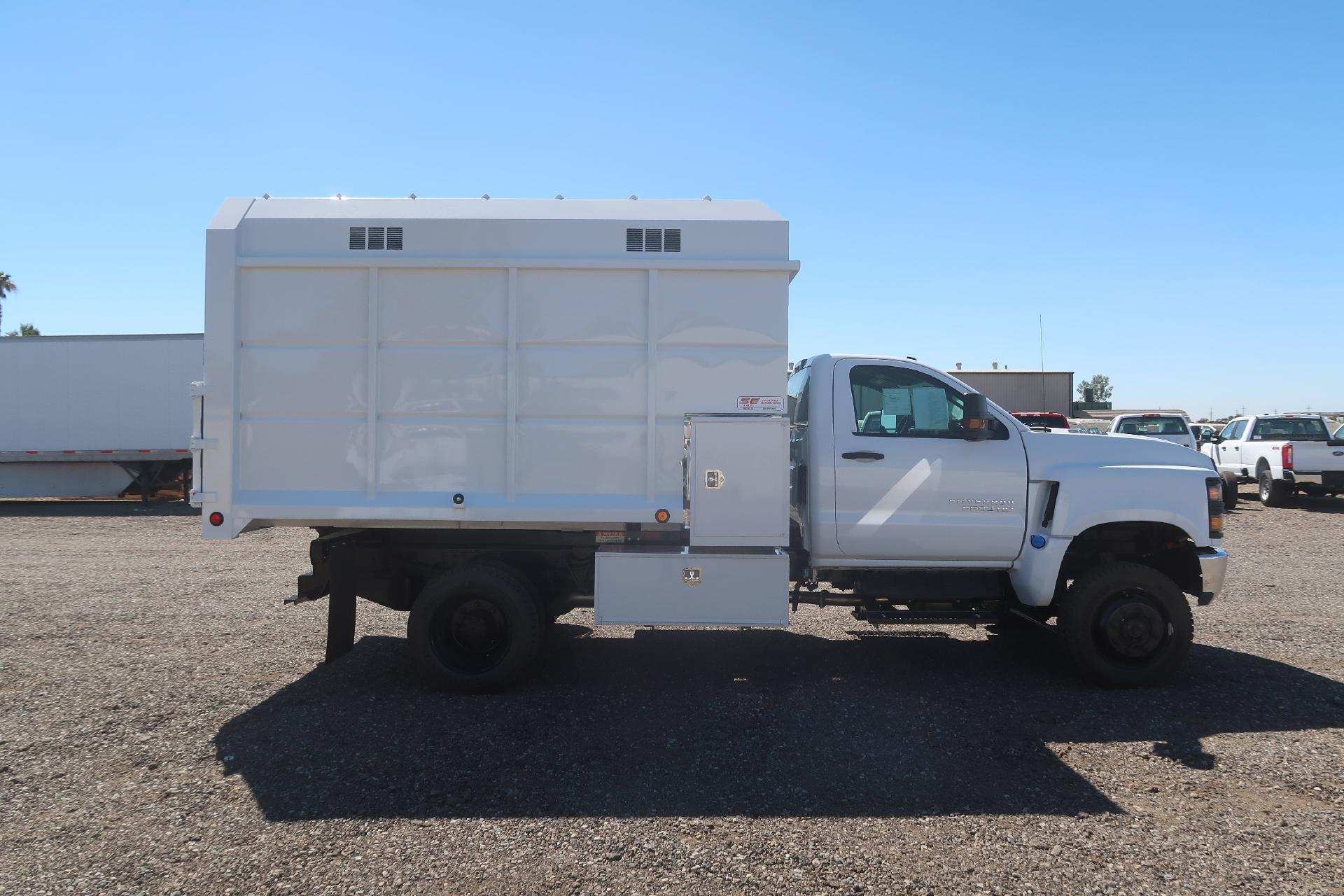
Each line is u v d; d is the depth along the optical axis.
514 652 5.57
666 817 3.81
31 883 3.24
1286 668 6.24
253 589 9.39
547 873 3.32
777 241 5.47
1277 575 10.24
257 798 4.01
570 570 5.99
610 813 3.86
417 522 5.64
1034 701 5.50
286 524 5.71
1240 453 19.52
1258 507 18.48
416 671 6.18
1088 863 3.40
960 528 5.92
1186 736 4.85
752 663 6.41
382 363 5.52
